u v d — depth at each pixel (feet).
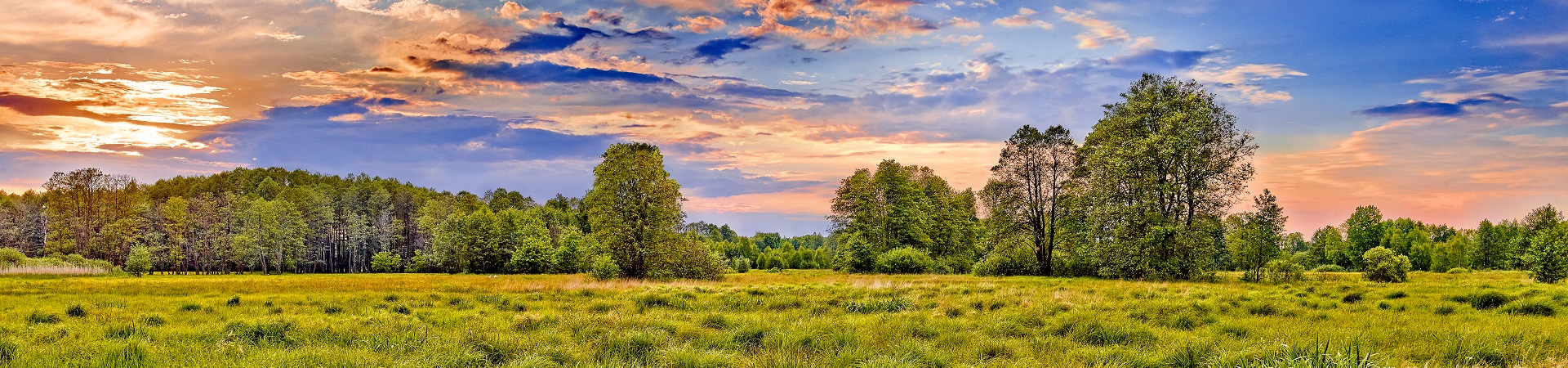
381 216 368.27
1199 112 112.37
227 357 33.76
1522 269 107.04
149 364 31.99
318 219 343.26
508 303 66.28
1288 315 48.62
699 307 60.64
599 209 142.92
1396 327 39.88
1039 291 72.74
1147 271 111.75
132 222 302.66
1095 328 38.81
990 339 37.50
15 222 315.78
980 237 190.29
